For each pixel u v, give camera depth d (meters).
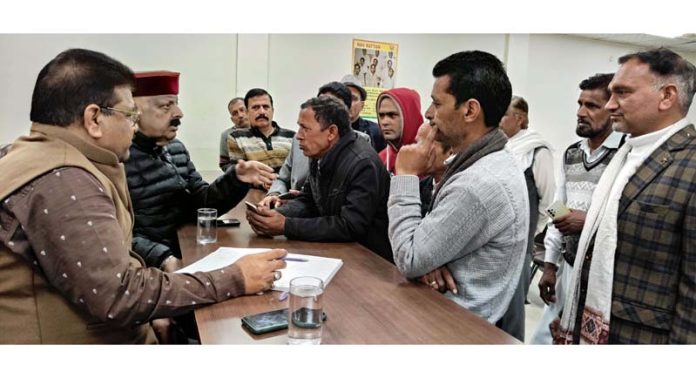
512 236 1.11
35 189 0.87
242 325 0.93
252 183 1.75
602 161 1.79
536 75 5.85
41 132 0.95
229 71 4.39
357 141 1.67
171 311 0.95
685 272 1.04
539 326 2.04
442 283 1.14
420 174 1.26
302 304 0.87
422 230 1.12
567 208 1.66
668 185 1.08
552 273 1.99
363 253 1.43
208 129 4.39
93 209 0.89
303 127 1.66
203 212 1.52
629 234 1.14
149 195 1.63
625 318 1.15
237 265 1.07
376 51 5.02
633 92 1.16
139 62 4.05
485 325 0.97
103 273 0.87
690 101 1.15
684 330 1.04
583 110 1.81
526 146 2.23
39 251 0.87
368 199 1.55
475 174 1.08
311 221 1.55
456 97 1.12
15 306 0.91
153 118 1.59
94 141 1.00
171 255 1.51
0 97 3.55
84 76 0.95
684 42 5.86
